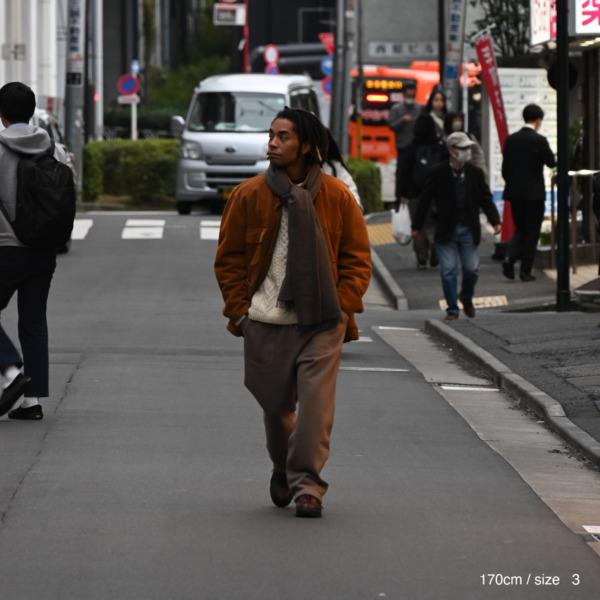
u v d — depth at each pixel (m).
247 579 14.70
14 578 14.60
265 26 127.19
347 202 17.23
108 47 147.75
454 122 49.19
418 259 50.75
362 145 96.81
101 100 103.81
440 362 31.98
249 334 17.23
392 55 111.31
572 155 51.72
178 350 32.31
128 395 25.97
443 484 19.56
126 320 37.78
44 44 91.62
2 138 22.80
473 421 24.84
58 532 16.39
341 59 83.19
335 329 17.19
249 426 23.25
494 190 53.12
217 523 16.94
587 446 21.95
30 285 23.16
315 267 16.84
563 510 18.47
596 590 14.70
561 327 34.56
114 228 65.75
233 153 73.38
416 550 16.00
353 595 14.25
